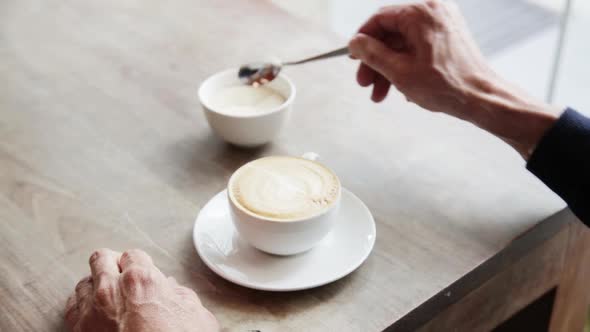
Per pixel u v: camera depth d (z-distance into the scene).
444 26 1.11
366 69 1.19
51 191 1.16
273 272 1.04
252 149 1.21
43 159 1.21
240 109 1.19
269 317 1.01
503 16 2.73
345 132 1.24
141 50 1.42
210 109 1.18
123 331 0.96
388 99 1.30
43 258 1.07
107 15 1.52
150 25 1.49
